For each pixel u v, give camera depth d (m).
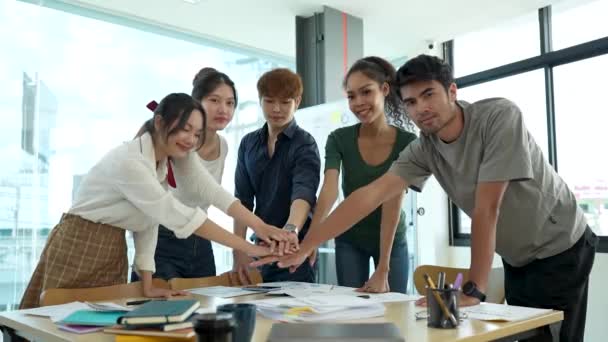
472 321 1.10
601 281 3.69
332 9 4.04
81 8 3.88
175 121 1.55
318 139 3.95
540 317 1.14
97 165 1.63
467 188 1.57
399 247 2.10
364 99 1.98
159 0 3.79
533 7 4.09
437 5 4.00
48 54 3.71
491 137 1.43
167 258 2.05
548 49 4.17
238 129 4.73
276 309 1.20
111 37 4.06
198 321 0.74
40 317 1.23
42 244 3.59
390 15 4.20
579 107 4.01
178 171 1.87
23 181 3.54
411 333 1.00
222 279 1.94
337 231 1.71
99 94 3.95
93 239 1.60
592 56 3.93
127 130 4.08
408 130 2.12
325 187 2.08
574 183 4.02
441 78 1.45
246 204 2.35
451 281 1.85
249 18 4.17
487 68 4.65
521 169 1.36
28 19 3.64
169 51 4.40
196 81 2.15
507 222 1.59
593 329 3.70
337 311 1.19
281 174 2.18
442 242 4.86
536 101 4.29
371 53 5.16
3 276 3.44
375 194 1.68
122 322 0.96
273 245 1.79
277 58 5.16
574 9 4.03
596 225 3.86
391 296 1.52
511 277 1.77
